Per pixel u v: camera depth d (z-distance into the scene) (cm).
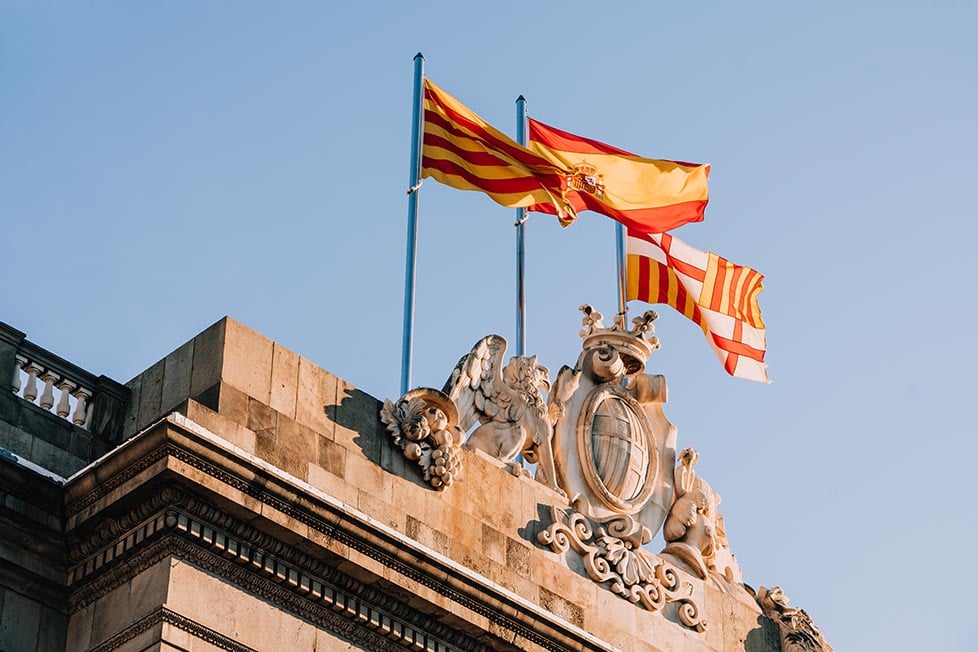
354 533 4397
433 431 4744
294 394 4550
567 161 5819
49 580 4356
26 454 4447
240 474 4266
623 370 5272
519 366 5059
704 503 5316
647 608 5056
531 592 4797
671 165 5922
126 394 4647
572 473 5097
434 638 4562
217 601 4256
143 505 4259
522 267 5672
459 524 4725
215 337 4509
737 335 5862
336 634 4425
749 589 5466
